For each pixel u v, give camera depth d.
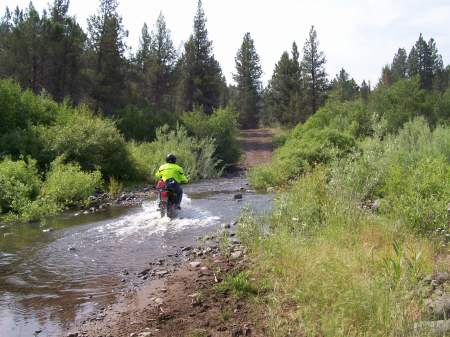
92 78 43.19
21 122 19.92
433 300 5.16
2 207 13.28
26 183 14.53
